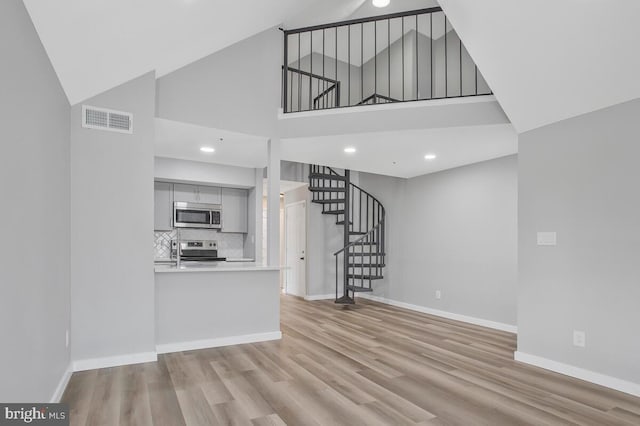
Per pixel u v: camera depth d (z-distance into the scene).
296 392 2.84
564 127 3.38
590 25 2.60
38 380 2.16
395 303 6.98
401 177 6.92
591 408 2.62
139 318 3.47
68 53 2.50
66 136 3.03
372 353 3.89
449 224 5.98
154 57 3.33
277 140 4.52
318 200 7.34
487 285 5.33
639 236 2.85
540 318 3.52
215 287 4.09
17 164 1.80
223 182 6.34
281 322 5.36
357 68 7.66
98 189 3.33
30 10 1.96
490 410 2.58
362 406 2.62
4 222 1.64
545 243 3.49
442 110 3.98
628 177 2.93
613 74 2.81
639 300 2.84
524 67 3.14
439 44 6.63
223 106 4.20
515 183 5.04
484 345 4.26
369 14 5.79
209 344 4.01
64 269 2.92
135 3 2.40
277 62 4.59
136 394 2.77
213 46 3.94
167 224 6.28
